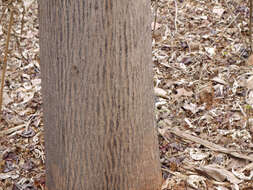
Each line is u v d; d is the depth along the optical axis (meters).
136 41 1.82
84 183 1.96
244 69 3.27
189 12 4.17
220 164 2.52
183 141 2.76
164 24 4.04
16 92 3.41
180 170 2.50
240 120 2.86
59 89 1.85
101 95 1.81
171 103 3.14
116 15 1.72
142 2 1.81
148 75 1.96
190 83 3.33
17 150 2.80
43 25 1.83
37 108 3.24
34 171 2.62
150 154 2.08
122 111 1.86
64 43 1.77
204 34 3.87
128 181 2.00
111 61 1.77
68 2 1.70
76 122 1.86
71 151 1.92
